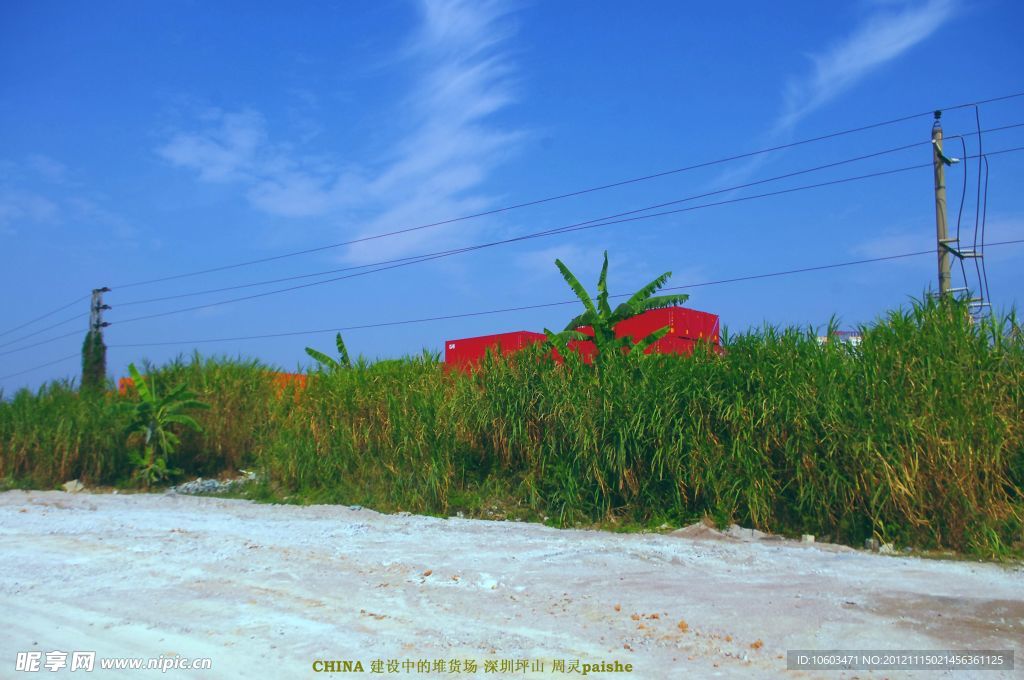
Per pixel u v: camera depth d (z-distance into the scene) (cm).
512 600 787
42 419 2031
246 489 1797
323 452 1691
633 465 1313
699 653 625
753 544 1091
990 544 1005
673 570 915
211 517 1410
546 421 1424
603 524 1284
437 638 670
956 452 1048
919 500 1057
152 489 1927
